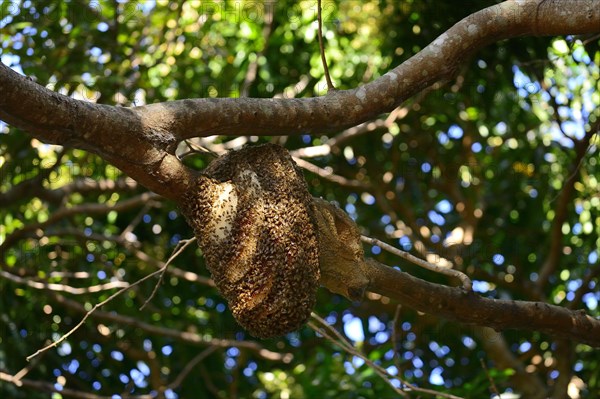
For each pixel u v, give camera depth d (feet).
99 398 23.81
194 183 11.66
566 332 14.99
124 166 11.41
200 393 28.58
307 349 30.30
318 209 12.74
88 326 27.78
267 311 11.32
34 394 26.63
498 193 31.30
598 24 12.85
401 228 28.60
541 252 31.12
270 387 30.25
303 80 28.73
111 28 25.29
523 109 29.89
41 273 25.95
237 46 28.25
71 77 23.91
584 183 28.58
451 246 29.73
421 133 30.73
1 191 26.00
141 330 28.30
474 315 14.24
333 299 30.50
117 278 26.99
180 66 26.50
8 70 10.16
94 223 29.60
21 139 24.53
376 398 24.18
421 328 30.14
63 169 28.25
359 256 12.89
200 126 11.79
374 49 29.14
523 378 27.84
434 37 24.11
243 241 11.44
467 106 28.71
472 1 23.07
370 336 31.01
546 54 22.76
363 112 12.63
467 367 30.35
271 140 28.45
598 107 26.96
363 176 31.17
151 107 11.52
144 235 30.22
